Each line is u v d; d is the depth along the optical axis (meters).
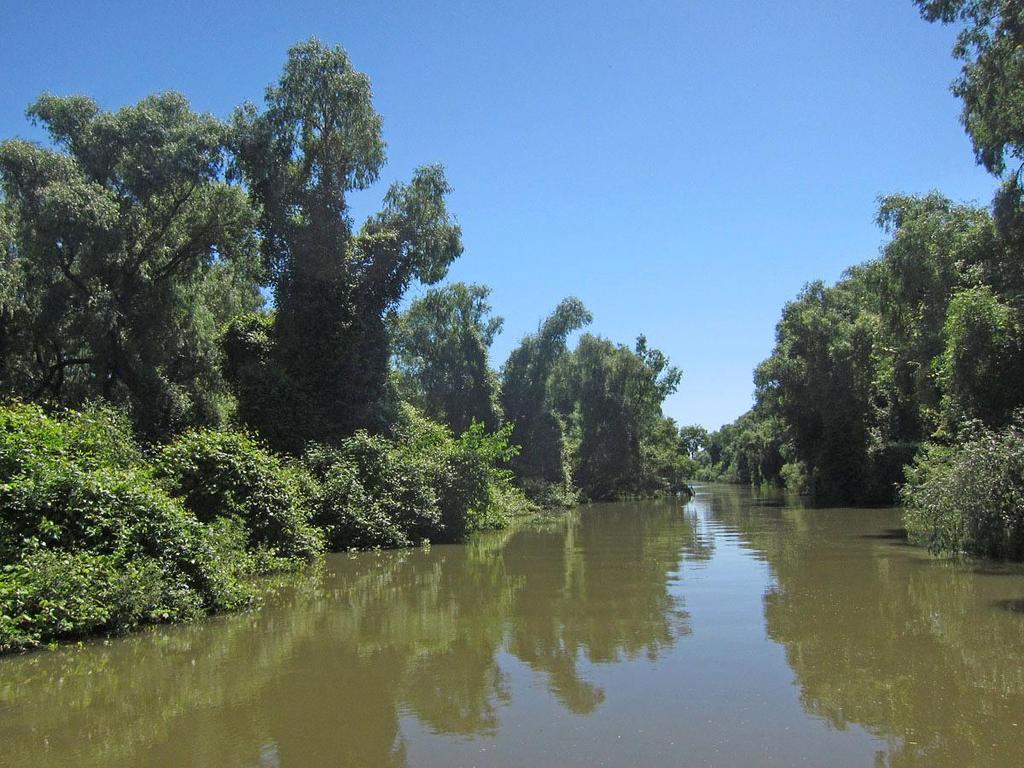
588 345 57.19
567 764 5.27
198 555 10.86
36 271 25.83
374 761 5.37
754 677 7.30
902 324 28.20
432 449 23.88
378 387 28.69
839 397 39.41
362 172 29.38
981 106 18.75
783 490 63.81
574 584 13.18
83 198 23.58
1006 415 19.58
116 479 10.83
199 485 15.27
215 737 5.90
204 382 28.53
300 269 27.39
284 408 25.52
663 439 66.12
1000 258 23.28
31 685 7.29
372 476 20.98
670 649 8.45
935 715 6.10
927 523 17.08
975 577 12.91
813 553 17.02
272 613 10.78
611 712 6.36
